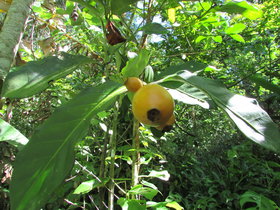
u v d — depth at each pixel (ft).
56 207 1.84
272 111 2.60
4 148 1.58
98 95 0.71
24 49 1.90
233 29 1.90
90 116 0.67
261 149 3.38
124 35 1.32
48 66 0.76
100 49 1.85
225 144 4.08
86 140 1.75
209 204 2.68
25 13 1.12
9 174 1.72
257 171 2.96
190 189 3.18
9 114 1.56
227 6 1.23
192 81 0.66
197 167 3.39
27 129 2.82
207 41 2.39
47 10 2.04
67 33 2.29
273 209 1.66
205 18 1.68
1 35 1.00
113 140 1.31
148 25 1.00
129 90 0.82
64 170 0.57
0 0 1.42
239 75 3.04
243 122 0.55
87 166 1.60
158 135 1.11
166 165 3.25
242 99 0.62
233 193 2.80
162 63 2.71
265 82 1.48
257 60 3.34
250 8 1.19
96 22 1.46
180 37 2.63
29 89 0.72
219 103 0.59
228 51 2.88
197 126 4.59
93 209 2.27
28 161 0.57
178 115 3.25
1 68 0.94
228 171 3.21
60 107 0.66
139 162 1.50
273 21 2.80
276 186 2.83
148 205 1.27
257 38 2.97
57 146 0.60
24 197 0.53
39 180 0.55
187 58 2.68
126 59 1.08
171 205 1.38
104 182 1.16
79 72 2.75
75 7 1.54
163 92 0.71
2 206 1.75
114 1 0.88
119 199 1.16
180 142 3.99
